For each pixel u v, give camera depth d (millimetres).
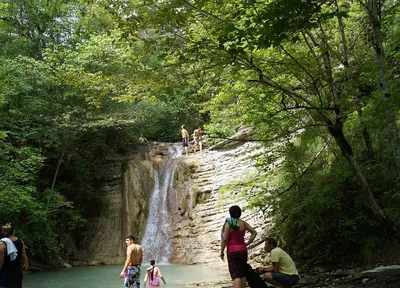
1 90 18875
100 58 21953
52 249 20312
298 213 13055
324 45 8602
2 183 17203
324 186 12438
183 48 8492
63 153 22578
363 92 11297
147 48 8797
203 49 8391
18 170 18109
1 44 24703
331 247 12188
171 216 23125
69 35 26859
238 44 7336
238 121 14828
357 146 13055
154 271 12977
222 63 7953
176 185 23953
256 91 11375
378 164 11844
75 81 10141
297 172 14148
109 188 25344
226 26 7590
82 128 22750
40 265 19844
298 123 13656
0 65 20734
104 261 22312
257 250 17047
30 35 26422
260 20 6582
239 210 7203
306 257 12773
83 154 26531
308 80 10625
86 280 15461
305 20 6543
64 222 23281
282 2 6020
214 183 22938
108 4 8359
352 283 8703
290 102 13070
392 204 11180
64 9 25781
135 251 9695
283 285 7477
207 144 29422
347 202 12492
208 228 21422
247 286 10477
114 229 23906
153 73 9086
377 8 8461
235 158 23422
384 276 8742
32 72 20828
